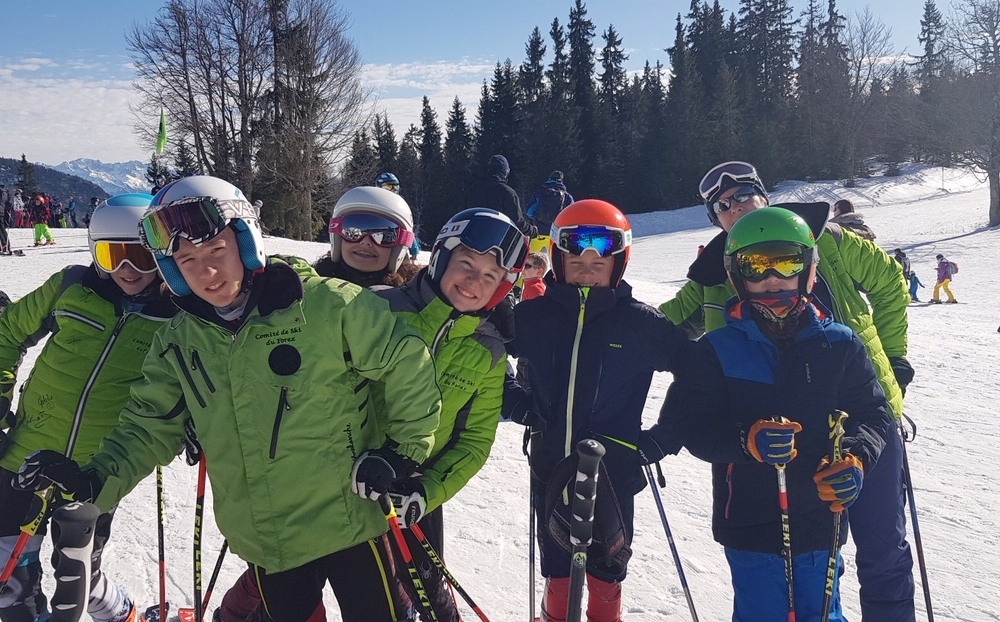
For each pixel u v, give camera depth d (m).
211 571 3.30
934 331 12.76
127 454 2.04
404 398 2.07
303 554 2.03
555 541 2.66
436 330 2.35
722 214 3.11
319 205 33.28
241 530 2.07
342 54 31.42
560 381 2.65
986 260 24.27
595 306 2.63
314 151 31.16
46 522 1.95
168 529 3.69
